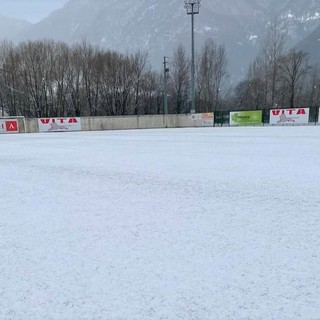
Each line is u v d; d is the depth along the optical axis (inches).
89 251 138.9
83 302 103.5
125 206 200.7
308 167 315.6
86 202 212.7
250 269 120.7
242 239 146.9
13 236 158.1
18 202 217.8
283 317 93.9
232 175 286.0
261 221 169.0
